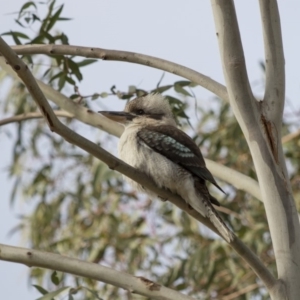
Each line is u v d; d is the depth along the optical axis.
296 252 8.26
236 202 14.97
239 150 14.95
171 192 9.47
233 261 14.33
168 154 9.62
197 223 14.77
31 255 8.76
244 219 14.62
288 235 8.29
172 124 10.80
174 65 9.48
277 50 8.89
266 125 8.57
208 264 14.19
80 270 8.73
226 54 8.61
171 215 14.80
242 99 8.59
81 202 15.22
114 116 10.75
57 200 15.34
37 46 9.88
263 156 8.47
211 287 14.98
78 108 11.45
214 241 14.05
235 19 8.63
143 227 14.98
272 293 8.13
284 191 8.41
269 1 9.02
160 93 11.42
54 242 15.25
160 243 15.01
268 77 8.80
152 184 8.84
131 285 8.64
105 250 14.89
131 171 8.53
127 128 10.54
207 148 15.36
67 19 12.02
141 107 10.80
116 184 15.09
